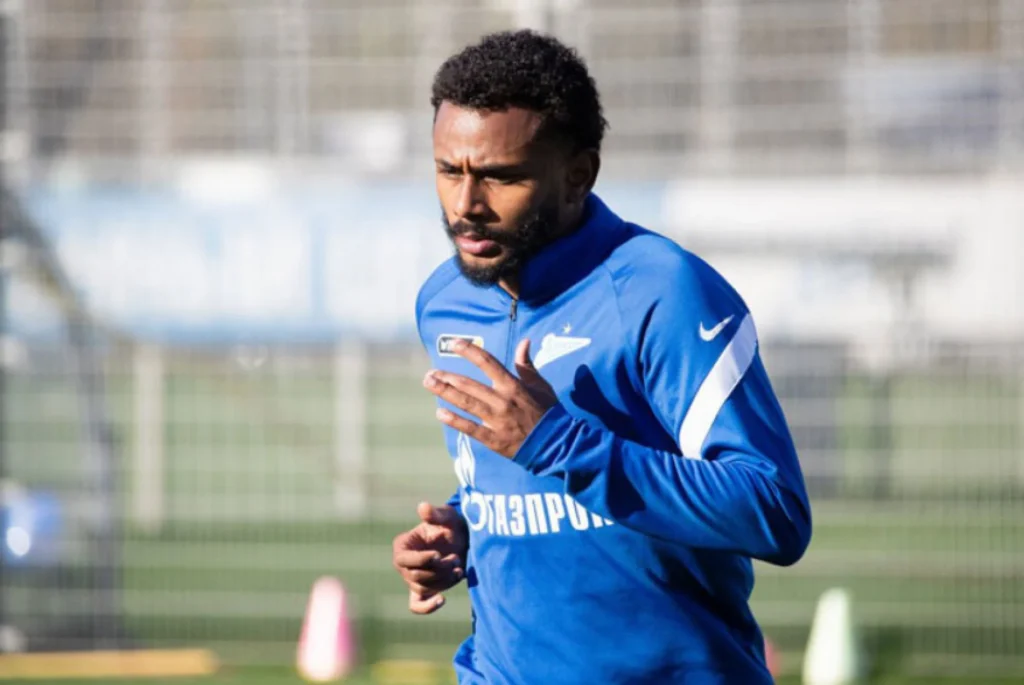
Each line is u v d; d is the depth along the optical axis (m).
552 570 8.85
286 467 31.44
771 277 24.25
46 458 29.89
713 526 7.99
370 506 29.55
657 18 24.62
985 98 24.17
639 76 24.70
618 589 8.72
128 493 28.36
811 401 24.34
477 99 8.23
